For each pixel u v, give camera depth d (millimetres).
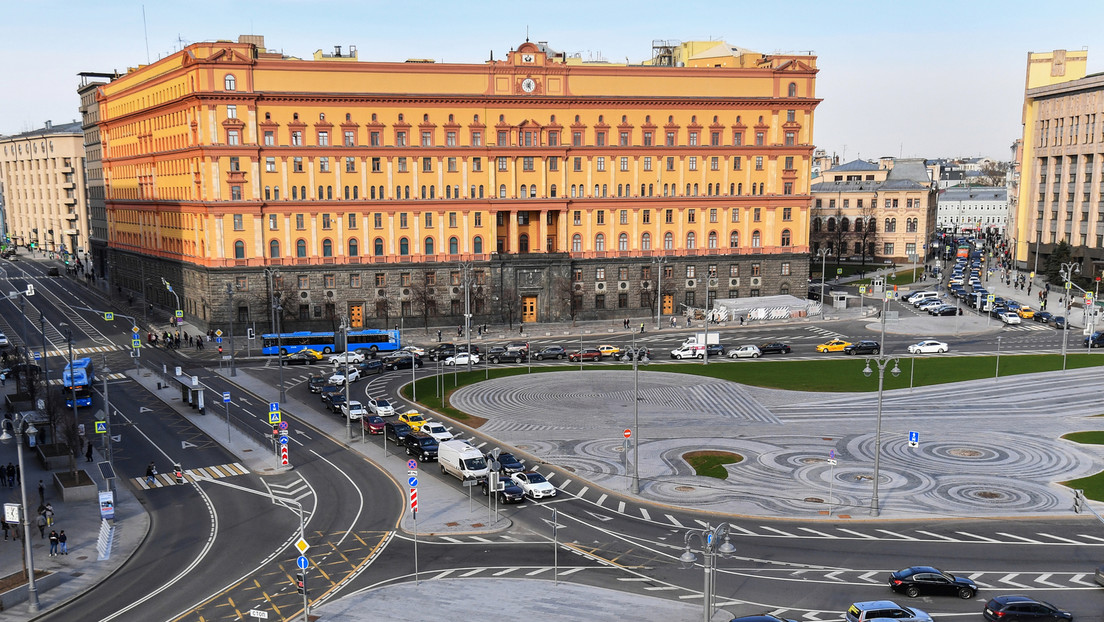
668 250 156875
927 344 122375
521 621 45219
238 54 131750
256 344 134750
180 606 48312
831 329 143625
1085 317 140375
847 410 90750
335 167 139000
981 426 84125
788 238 161625
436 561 53844
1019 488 66438
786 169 159750
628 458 75125
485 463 68438
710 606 44688
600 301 155375
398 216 143000
